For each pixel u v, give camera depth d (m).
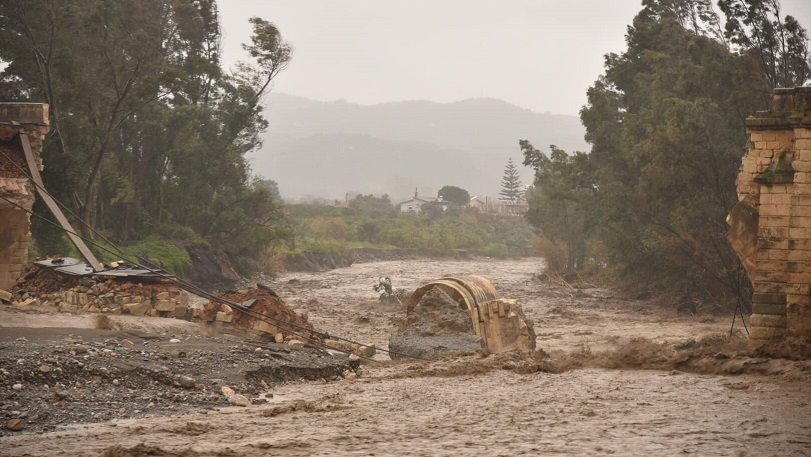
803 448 19.33
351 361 34.31
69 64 73.44
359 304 76.00
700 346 43.59
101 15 73.50
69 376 26.42
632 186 86.50
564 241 128.88
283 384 30.30
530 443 19.94
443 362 34.59
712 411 23.97
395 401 26.48
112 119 73.44
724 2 75.00
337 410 24.94
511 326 40.44
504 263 189.12
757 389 27.56
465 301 39.25
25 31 71.12
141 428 21.97
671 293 79.75
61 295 41.06
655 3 102.38
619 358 33.97
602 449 19.25
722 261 68.94
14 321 35.16
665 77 87.31
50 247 66.12
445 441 20.23
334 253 155.50
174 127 92.44
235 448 19.44
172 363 29.36
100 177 81.38
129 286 40.44
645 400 25.97
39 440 20.64
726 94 76.50
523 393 27.67
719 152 71.00
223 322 39.25
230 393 26.91
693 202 71.69
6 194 41.28
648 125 80.56
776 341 34.25
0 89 71.75
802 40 74.31
